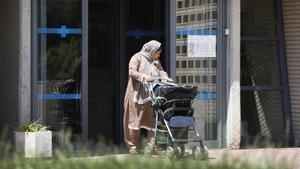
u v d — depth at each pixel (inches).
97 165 952.9
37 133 1348.4
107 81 1675.7
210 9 1541.6
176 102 1323.8
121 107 1632.6
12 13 1462.8
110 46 1662.2
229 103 1542.8
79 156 1095.0
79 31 1446.9
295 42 1617.9
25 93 1406.3
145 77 1362.0
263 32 1620.3
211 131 1550.2
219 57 1547.7
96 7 1660.9
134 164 954.7
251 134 1606.8
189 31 1524.4
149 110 1400.1
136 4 1646.2
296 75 1620.3
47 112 1435.8
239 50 1544.0
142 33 1646.2
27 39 1407.5
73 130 1450.5
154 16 1641.2
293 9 1616.6
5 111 1518.2
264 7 1624.0
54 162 979.3
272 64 1627.7
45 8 1427.2
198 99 1537.9
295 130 1624.0
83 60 1445.6
